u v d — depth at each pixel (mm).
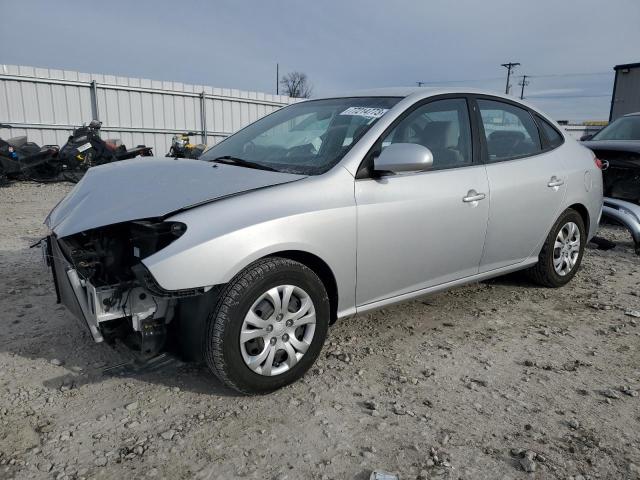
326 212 2955
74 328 3691
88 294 2686
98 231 2738
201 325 2693
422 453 2465
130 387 2975
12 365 3170
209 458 2396
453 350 3529
